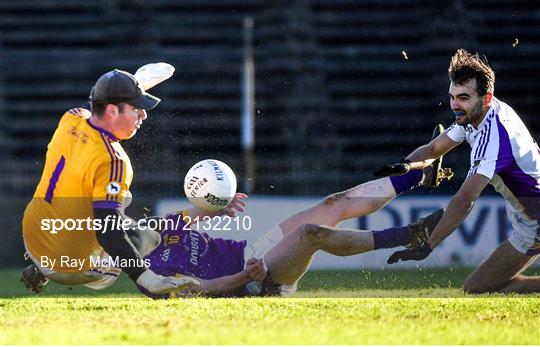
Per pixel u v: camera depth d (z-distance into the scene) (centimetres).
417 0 5666
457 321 1591
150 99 1866
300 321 1577
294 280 2053
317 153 5031
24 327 1510
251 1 5744
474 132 2019
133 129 1866
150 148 4609
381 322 1573
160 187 4347
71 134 1866
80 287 2383
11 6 5762
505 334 1442
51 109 5366
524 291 2089
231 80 5381
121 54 5594
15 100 5391
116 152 1848
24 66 5481
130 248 1831
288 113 5238
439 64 5369
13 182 4550
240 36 5653
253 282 2041
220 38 5666
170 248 2028
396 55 5475
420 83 5303
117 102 1836
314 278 2130
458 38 5512
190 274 2020
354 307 1800
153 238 2011
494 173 1984
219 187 2008
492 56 5400
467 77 1977
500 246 2095
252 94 4950
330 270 2189
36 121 5325
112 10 5769
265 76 5447
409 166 1952
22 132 5291
